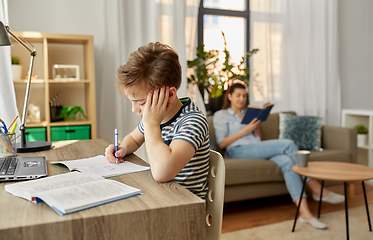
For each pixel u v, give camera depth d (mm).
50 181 905
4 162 1145
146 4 2973
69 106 2838
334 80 3727
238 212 2527
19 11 2678
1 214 703
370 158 3311
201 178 1081
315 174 2008
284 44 3578
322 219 2320
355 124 3607
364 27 3896
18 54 2693
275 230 2152
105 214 700
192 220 771
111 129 2908
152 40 2990
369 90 3912
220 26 3496
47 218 679
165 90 1007
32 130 2461
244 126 2797
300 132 3068
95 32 2898
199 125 1029
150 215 732
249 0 3559
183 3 3059
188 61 3131
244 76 3305
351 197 2803
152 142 977
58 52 2820
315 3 3674
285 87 3600
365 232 2094
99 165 1146
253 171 2447
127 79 987
